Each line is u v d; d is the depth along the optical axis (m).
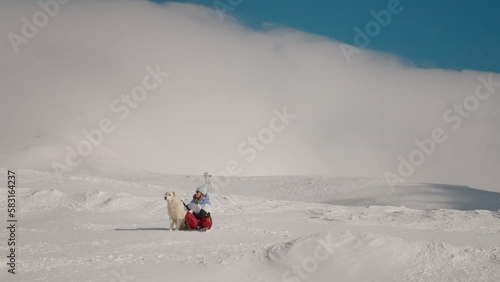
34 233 17.38
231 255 13.27
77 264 12.12
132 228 19.19
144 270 11.64
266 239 16.66
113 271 11.46
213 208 31.17
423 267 12.17
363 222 27.72
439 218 29.88
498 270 12.17
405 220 29.14
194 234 17.17
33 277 10.77
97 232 17.62
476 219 30.22
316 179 97.56
